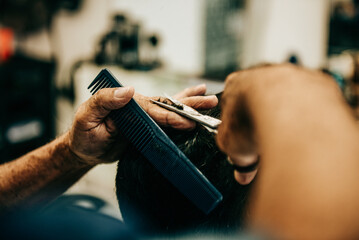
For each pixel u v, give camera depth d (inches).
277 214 9.0
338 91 11.2
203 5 89.8
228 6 92.4
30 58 77.4
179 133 17.8
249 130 11.8
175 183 15.6
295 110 10.1
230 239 15.8
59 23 82.9
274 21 93.8
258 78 12.3
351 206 8.2
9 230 22.2
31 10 77.8
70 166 23.0
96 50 79.4
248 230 13.0
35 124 78.5
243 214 15.0
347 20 103.2
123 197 19.6
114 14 79.7
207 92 25.9
